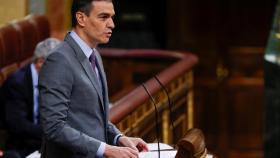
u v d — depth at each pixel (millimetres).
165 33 23500
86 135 7363
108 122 8094
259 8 23047
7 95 11992
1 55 13320
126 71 19219
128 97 11375
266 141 12977
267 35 23094
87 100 7496
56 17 17094
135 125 12000
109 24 7547
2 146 12344
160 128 13805
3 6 16281
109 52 18891
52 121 7250
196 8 23016
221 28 23094
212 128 23391
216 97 23297
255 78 23281
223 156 23516
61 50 7492
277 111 12797
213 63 23172
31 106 11953
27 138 11828
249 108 23391
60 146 7473
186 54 16609
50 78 7340
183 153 7199
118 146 7945
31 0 16812
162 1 23422
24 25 14602
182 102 15258
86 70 7551
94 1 7484
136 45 23609
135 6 23562
